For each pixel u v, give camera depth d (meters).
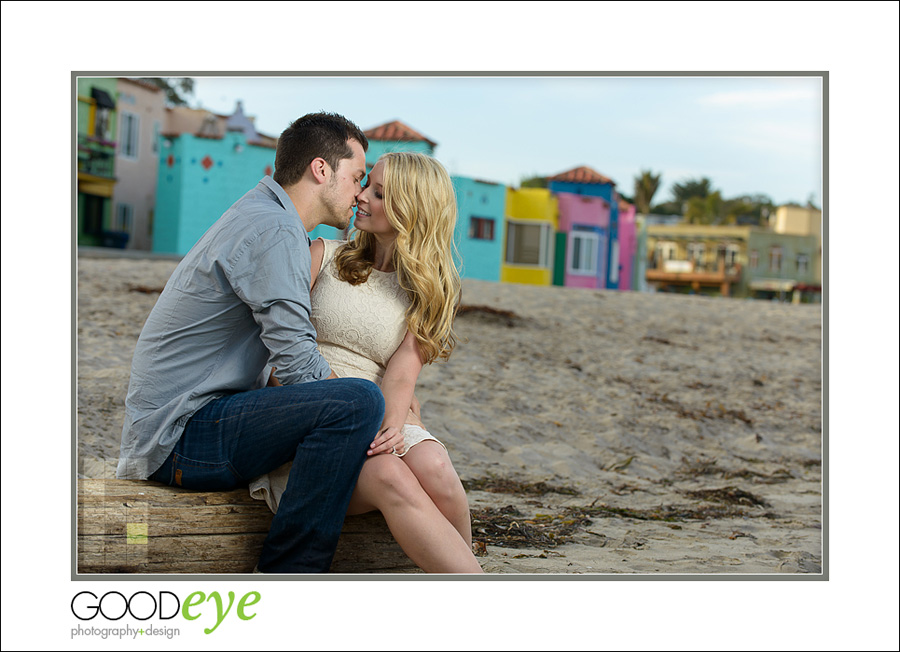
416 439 2.61
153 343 2.58
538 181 29.91
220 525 2.59
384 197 2.73
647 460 6.01
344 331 2.76
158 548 2.58
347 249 2.86
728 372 9.30
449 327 2.77
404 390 2.68
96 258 13.55
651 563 3.48
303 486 2.46
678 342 10.84
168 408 2.55
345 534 2.68
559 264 25.00
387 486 2.45
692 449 6.44
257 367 2.66
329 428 2.42
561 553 3.55
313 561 2.54
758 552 3.79
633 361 9.41
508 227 23.94
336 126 2.77
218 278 2.53
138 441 2.61
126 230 22.61
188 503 2.57
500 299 13.02
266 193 2.70
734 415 7.51
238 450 2.50
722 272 31.27
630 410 7.29
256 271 2.50
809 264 31.53
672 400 7.83
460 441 5.82
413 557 2.50
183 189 20.83
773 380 9.09
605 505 4.66
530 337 10.09
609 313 12.66
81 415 4.91
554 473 5.38
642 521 4.34
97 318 7.89
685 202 38.25
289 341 2.50
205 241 2.57
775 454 6.52
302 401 2.44
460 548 2.48
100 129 21.70
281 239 2.52
